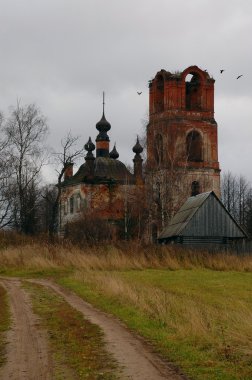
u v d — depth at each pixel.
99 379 10.13
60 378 10.21
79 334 14.30
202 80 76.12
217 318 15.81
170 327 14.95
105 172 77.81
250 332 13.50
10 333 14.75
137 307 18.19
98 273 31.83
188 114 74.25
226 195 114.62
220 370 10.59
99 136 81.94
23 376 10.42
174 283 27.64
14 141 59.06
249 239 48.59
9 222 61.09
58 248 39.56
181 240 48.31
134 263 36.75
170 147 68.88
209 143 75.19
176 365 11.08
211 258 38.88
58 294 23.38
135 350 12.40
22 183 60.56
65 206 79.25
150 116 75.81
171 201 58.09
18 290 24.98
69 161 61.47
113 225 68.38
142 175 68.50
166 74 74.88
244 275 32.91
